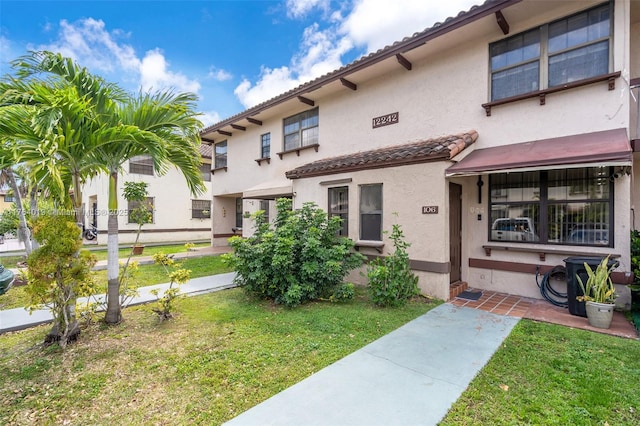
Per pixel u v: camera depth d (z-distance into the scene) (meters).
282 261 7.54
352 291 7.96
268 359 4.95
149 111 6.26
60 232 5.32
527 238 8.45
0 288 8.50
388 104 11.33
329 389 4.08
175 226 26.22
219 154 19.98
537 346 5.35
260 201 17.12
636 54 7.97
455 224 9.19
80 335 5.92
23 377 4.46
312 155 14.03
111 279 6.55
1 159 5.26
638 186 8.38
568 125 7.73
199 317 7.01
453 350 5.23
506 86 8.75
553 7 7.84
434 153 8.19
